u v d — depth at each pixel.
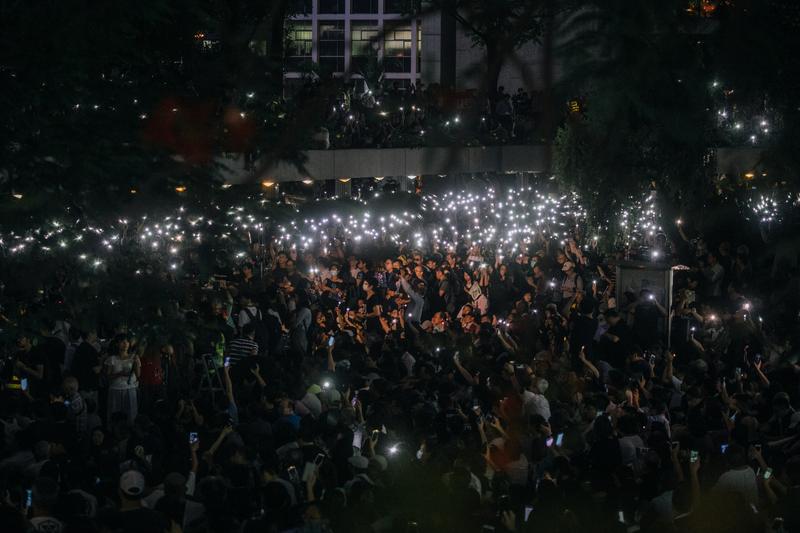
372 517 7.99
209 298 12.90
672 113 3.05
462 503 8.24
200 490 9.02
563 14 2.74
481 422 11.18
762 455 11.09
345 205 24.98
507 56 2.54
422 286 20.86
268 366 14.61
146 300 10.42
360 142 25.22
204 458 10.36
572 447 11.01
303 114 2.78
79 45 8.45
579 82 2.78
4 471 9.66
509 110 22.73
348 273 23.14
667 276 18.64
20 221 8.95
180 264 12.38
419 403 12.30
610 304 19.02
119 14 5.77
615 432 11.27
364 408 12.69
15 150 9.28
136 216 9.08
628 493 8.99
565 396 13.37
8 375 14.24
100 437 10.58
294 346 18.03
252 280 19.78
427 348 16.53
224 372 14.62
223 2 9.73
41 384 13.78
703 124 3.24
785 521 8.38
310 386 13.20
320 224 24.47
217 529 7.49
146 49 10.75
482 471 9.54
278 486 7.64
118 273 10.47
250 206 11.08
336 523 7.86
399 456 9.09
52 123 9.38
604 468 9.71
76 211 9.99
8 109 9.10
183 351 14.03
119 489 7.76
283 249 23.31
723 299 20.45
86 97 9.88
